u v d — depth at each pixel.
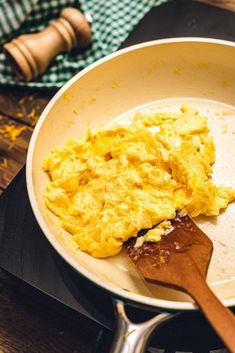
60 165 0.45
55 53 0.56
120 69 0.49
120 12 0.60
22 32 0.58
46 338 0.43
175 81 0.51
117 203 0.42
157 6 0.57
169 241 0.40
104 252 0.41
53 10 0.58
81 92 0.48
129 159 0.44
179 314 0.36
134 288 0.40
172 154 0.44
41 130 0.45
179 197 0.42
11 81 0.56
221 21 0.55
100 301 0.41
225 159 0.46
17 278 0.43
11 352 0.42
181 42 0.48
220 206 0.43
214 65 0.49
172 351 0.38
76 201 0.43
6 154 0.52
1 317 0.44
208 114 0.50
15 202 0.46
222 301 0.34
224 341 0.31
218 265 0.41
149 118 0.48
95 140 0.46
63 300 0.41
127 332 0.33
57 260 0.43
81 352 0.42
